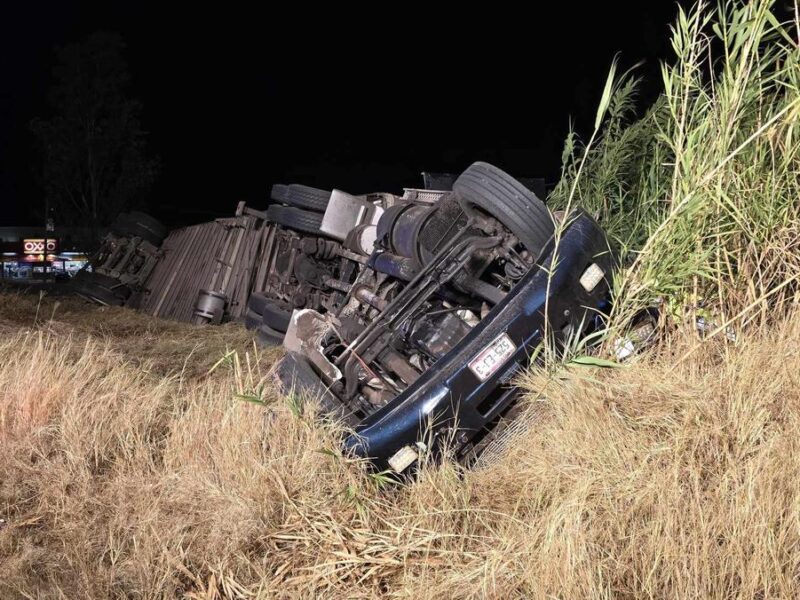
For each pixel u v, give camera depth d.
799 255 4.98
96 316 12.47
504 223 5.59
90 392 5.73
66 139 28.44
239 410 4.98
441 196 6.88
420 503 4.21
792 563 3.24
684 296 5.02
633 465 3.88
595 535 3.53
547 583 3.30
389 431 4.81
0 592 3.71
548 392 4.65
